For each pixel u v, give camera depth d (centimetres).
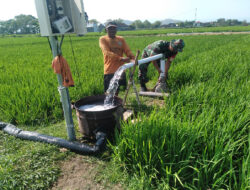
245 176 199
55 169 265
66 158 290
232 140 243
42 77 616
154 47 462
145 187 229
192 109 346
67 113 307
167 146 249
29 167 267
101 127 306
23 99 425
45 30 256
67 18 265
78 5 272
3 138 342
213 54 927
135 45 1722
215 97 361
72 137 322
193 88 425
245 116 270
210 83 459
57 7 259
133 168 254
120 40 421
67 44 2373
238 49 1084
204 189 222
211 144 241
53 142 312
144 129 255
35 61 1026
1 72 735
